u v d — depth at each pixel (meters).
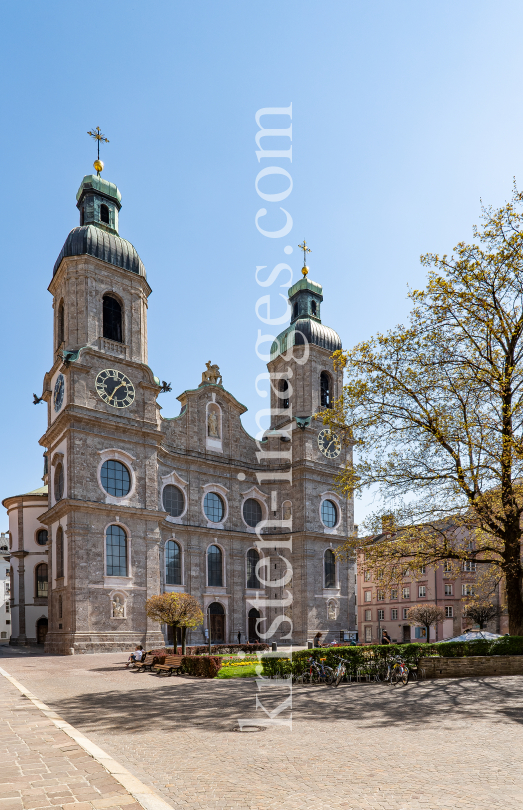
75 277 54.94
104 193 60.34
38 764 10.91
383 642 35.75
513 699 21.12
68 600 48.41
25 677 29.59
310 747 13.71
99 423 52.12
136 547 52.44
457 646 30.58
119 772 10.34
